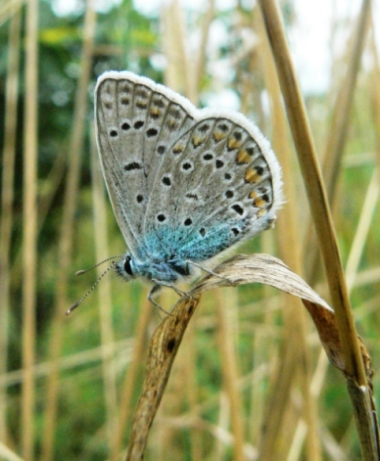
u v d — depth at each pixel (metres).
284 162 0.10
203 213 0.10
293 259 0.10
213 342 0.15
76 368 0.18
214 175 0.10
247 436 0.13
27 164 0.12
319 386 0.11
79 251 0.24
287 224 0.10
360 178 0.14
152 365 0.08
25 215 0.12
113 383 0.13
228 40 0.12
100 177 0.13
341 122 0.10
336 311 0.08
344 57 0.11
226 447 0.12
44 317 0.24
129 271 0.10
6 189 0.12
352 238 0.13
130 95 0.10
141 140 0.10
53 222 0.24
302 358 0.10
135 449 0.08
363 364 0.08
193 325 0.12
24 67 0.20
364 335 0.13
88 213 0.24
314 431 0.10
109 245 0.23
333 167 0.10
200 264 0.10
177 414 0.12
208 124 0.10
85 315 0.20
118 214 0.10
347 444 0.13
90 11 0.12
